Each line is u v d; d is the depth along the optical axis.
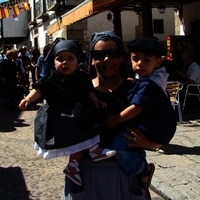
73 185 2.46
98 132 2.36
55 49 2.42
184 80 9.34
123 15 19.27
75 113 2.32
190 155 5.76
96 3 8.49
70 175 2.40
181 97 10.19
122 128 2.43
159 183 4.67
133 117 2.35
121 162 2.38
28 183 5.08
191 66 8.73
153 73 2.35
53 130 2.33
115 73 2.55
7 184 5.05
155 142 2.35
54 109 2.37
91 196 2.42
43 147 2.34
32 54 15.44
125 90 2.51
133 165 2.37
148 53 2.30
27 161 6.05
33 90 2.40
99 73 2.55
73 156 2.45
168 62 10.53
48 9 21.97
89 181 2.44
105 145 2.43
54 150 2.32
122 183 2.42
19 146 7.02
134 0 10.12
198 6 12.48
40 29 26.91
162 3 12.84
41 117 2.40
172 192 4.40
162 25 19.52
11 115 10.60
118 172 2.42
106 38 2.50
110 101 2.46
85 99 2.41
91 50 2.56
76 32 18.73
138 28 19.55
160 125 2.34
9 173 5.49
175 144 6.38
